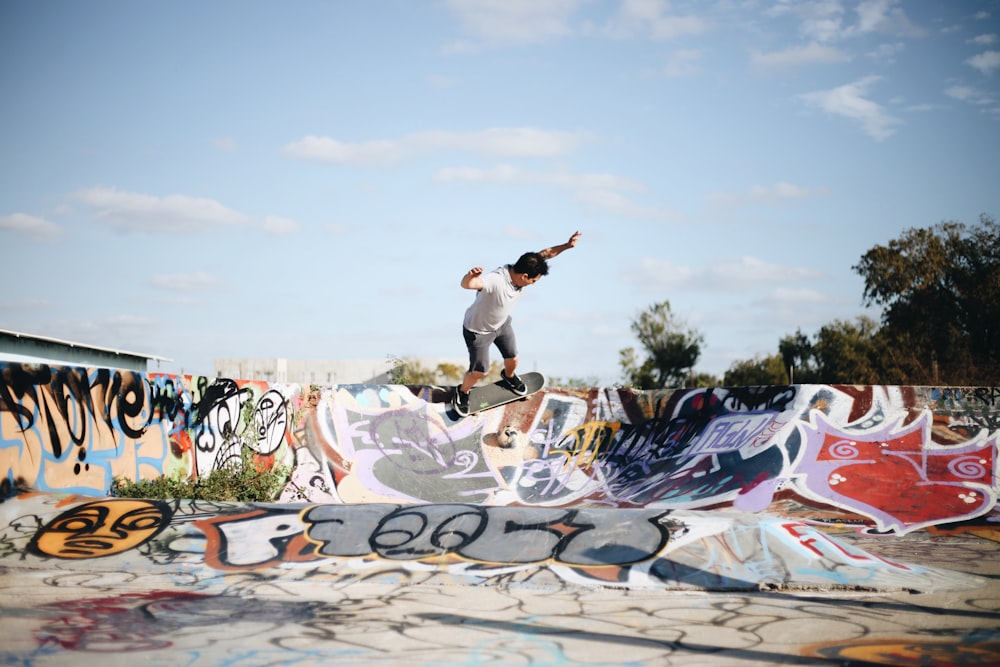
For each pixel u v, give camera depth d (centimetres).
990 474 956
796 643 459
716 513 704
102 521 682
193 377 1070
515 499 1099
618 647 449
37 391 769
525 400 1155
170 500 716
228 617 502
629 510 697
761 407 1108
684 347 3806
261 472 1070
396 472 1155
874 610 532
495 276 866
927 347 3375
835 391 1062
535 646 450
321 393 1234
